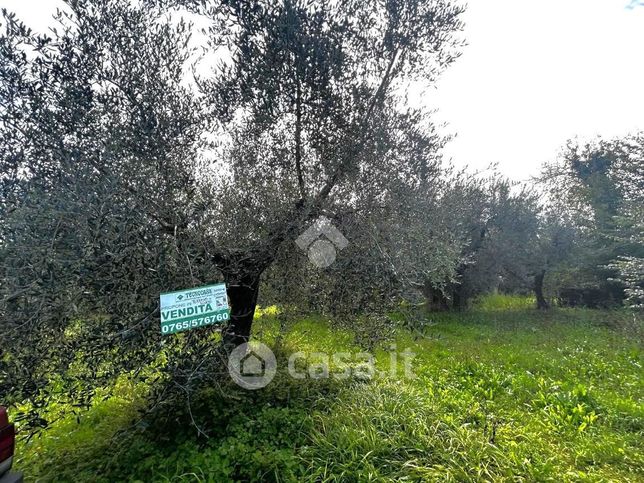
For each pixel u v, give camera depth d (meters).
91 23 2.52
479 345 5.99
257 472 2.24
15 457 2.46
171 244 2.12
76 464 2.38
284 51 2.67
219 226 2.88
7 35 2.28
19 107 2.28
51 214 1.87
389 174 3.05
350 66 3.05
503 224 10.05
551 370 4.64
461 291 10.27
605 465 2.60
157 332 2.04
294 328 4.05
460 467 2.37
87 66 2.46
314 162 3.21
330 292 3.06
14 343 1.81
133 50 2.60
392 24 3.09
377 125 3.05
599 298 11.28
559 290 12.05
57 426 2.84
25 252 1.82
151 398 2.27
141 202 2.16
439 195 3.38
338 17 2.97
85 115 2.35
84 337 1.93
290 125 3.13
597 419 3.28
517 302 13.20
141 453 2.43
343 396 3.28
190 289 2.07
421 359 4.96
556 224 10.98
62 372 1.89
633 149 8.92
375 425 2.79
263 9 2.70
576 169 11.94
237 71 2.88
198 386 2.50
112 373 1.98
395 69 3.26
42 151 2.22
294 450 2.50
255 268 3.15
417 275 2.87
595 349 5.76
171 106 2.70
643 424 3.14
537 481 2.35
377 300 2.86
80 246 1.87
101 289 1.89
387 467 2.38
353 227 2.96
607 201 10.49
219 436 2.59
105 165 2.12
